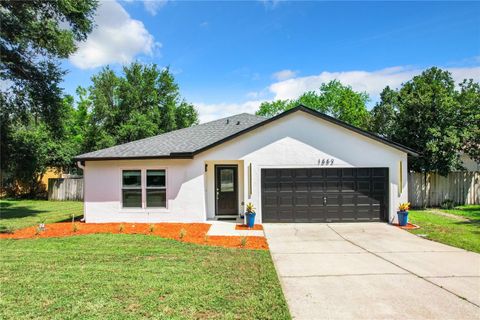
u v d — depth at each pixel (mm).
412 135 15898
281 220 11898
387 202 11961
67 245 8383
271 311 4410
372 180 11992
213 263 6711
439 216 13352
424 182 16219
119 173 12414
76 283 5512
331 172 11992
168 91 35156
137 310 4438
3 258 7141
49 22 15133
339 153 11938
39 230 10219
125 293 5047
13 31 14602
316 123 11969
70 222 12719
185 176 12211
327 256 7426
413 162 16172
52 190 22938
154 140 14477
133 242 8719
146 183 12383
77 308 4516
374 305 4668
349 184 11984
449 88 17516
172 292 5086
